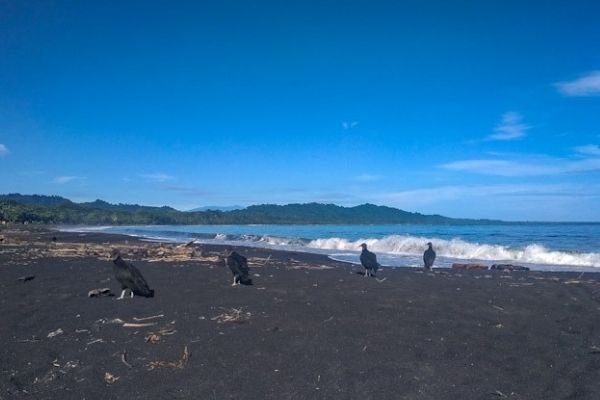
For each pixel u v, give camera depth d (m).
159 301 11.78
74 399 5.99
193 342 8.30
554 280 17.09
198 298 12.23
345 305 11.61
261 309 10.95
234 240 49.44
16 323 9.50
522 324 10.12
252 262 21.97
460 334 9.16
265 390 6.30
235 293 13.05
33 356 7.56
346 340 8.59
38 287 13.61
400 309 11.30
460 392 6.36
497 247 30.19
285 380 6.65
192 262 20.94
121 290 13.33
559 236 52.34
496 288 14.91
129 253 24.80
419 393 6.29
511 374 7.08
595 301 12.80
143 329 9.12
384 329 9.41
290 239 46.25
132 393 6.17
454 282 16.30
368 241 38.09
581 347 8.50
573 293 14.02
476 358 7.77
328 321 9.91
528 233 62.81
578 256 26.05
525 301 12.72
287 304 11.58
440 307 11.66
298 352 7.85
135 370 6.98
